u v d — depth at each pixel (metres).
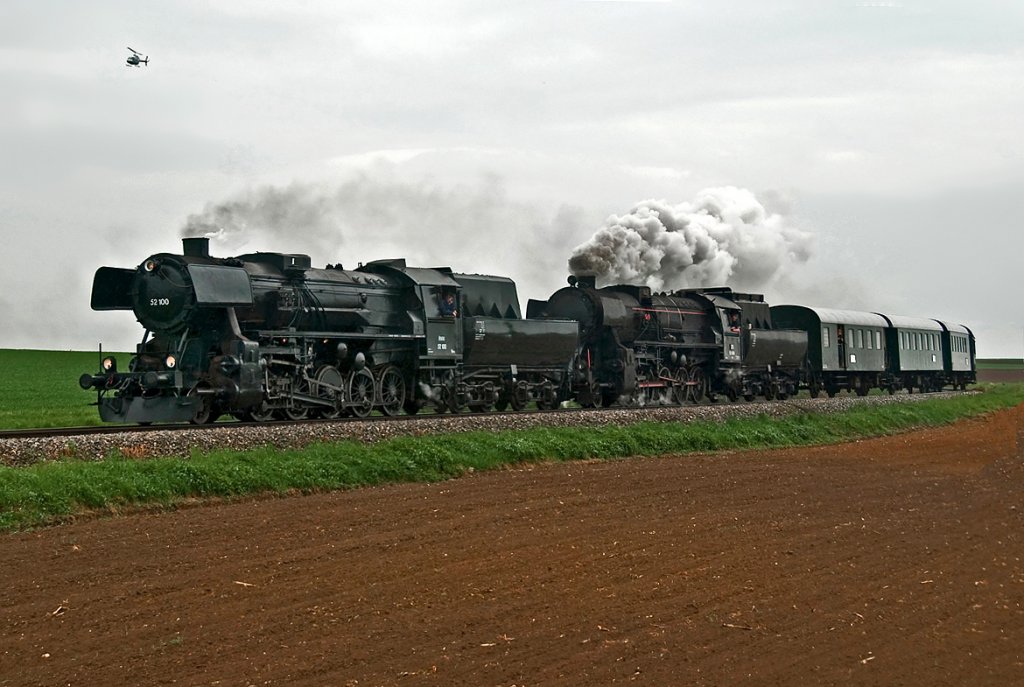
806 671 9.12
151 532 15.40
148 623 10.63
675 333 42.41
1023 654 9.66
